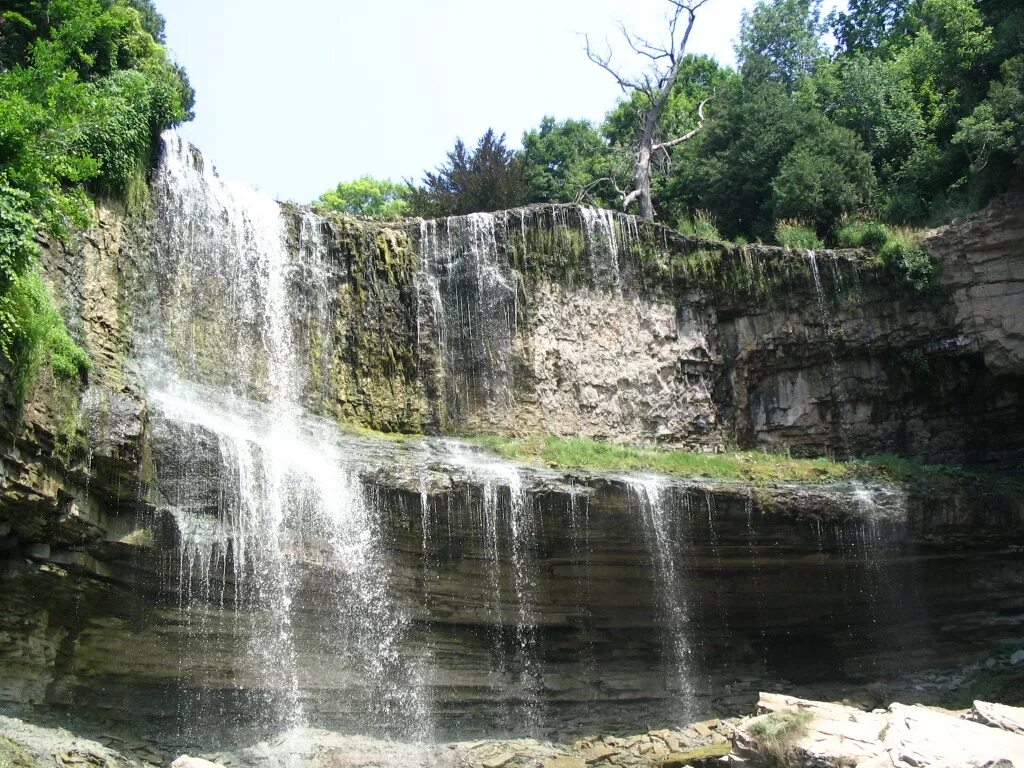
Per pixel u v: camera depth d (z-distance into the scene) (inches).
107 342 716.0
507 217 1016.2
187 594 660.7
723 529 831.7
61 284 676.1
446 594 777.6
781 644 911.7
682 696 847.7
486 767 726.5
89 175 665.6
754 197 1334.9
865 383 1081.4
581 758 756.6
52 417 565.9
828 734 666.2
